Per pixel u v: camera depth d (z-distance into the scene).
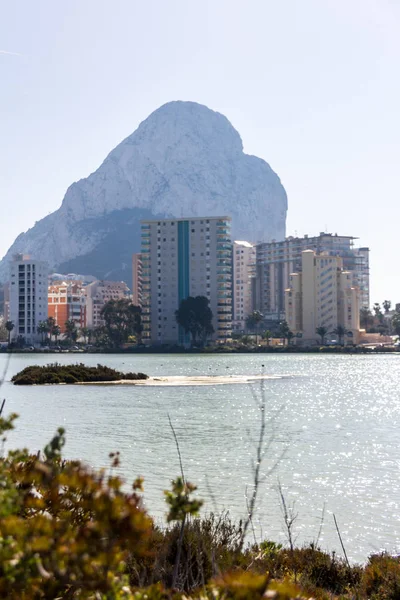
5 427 5.25
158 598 4.55
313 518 23.48
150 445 41.25
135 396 81.06
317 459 36.50
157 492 26.28
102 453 37.59
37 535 3.77
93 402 73.12
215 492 27.30
